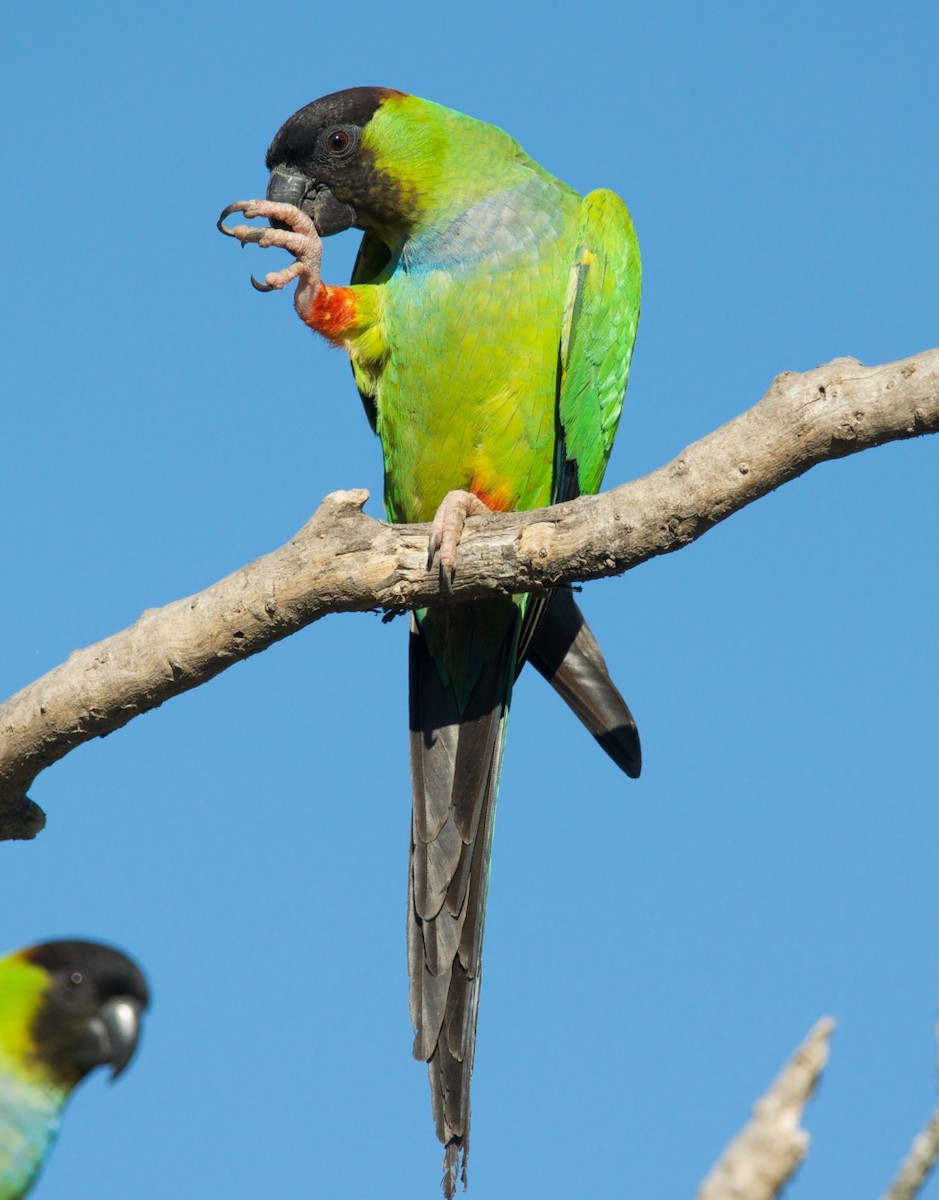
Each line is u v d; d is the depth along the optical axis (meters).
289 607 8.92
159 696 9.16
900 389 7.69
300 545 8.91
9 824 9.84
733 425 8.09
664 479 8.23
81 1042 7.45
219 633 8.96
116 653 9.09
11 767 9.39
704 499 8.14
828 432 7.86
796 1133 3.79
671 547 8.34
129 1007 7.48
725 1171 3.79
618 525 8.34
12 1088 7.40
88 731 9.23
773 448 7.98
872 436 7.82
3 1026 7.43
